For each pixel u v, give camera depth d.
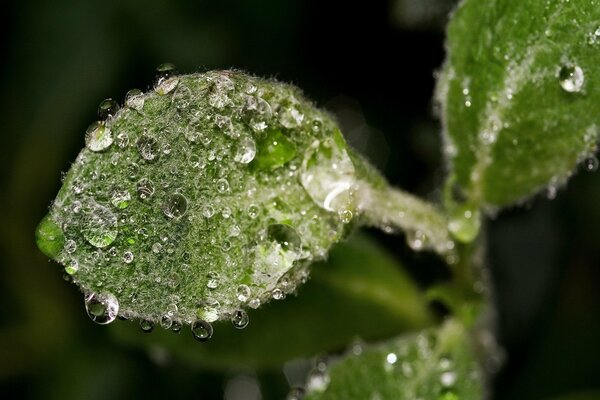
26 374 0.23
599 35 0.17
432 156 0.22
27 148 0.23
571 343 0.21
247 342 0.19
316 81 0.22
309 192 0.16
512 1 0.17
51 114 0.23
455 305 0.18
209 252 0.16
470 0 0.17
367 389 0.18
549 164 0.18
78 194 0.16
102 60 0.23
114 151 0.16
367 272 0.19
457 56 0.18
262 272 0.16
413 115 0.22
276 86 0.16
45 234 0.16
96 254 0.16
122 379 0.22
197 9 0.23
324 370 0.19
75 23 0.23
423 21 0.22
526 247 0.22
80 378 0.22
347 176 0.16
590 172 0.21
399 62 0.22
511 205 0.18
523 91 0.17
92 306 0.16
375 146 0.22
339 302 0.19
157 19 0.23
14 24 0.23
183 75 0.16
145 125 0.16
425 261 0.21
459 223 0.18
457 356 0.18
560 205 0.22
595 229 0.22
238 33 0.22
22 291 0.23
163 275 0.16
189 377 0.22
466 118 0.18
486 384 0.19
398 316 0.19
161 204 0.16
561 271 0.22
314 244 0.16
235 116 0.16
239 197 0.16
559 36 0.17
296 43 0.22
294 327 0.19
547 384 0.21
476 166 0.18
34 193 0.24
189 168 0.16
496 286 0.22
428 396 0.18
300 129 0.16
